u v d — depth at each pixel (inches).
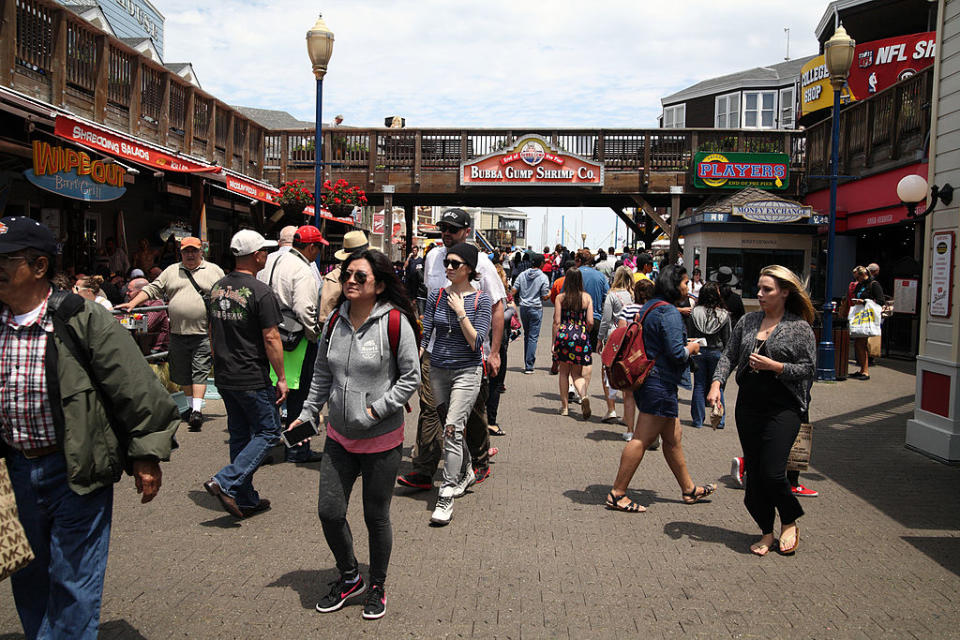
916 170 545.3
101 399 117.2
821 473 261.1
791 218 684.7
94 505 117.8
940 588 164.6
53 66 398.6
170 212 642.8
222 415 333.1
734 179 797.2
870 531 201.5
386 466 149.1
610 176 820.6
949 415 277.7
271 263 267.4
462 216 233.9
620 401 360.2
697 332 329.7
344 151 826.8
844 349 488.4
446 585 162.6
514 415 354.0
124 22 846.5
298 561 173.9
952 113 287.3
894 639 141.0
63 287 208.7
